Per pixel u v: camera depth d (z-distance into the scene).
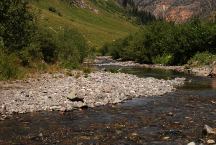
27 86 32.28
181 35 85.62
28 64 44.22
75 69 53.88
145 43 99.00
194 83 42.38
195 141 17.25
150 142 17.14
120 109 25.03
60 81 36.41
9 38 43.00
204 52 78.38
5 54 39.06
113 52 126.44
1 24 42.41
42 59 50.34
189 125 20.41
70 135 18.27
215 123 20.86
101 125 20.36
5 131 18.83
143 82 39.72
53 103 25.41
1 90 29.52
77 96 26.53
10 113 22.66
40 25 52.66
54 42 53.75
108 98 28.61
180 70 67.31
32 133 18.53
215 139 17.53
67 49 59.69
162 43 92.19
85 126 20.09
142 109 25.17
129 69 70.00
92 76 42.72
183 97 30.84
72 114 23.12
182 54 83.56
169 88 36.59
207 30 80.38
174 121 21.41
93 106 25.80
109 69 66.81
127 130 19.33
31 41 46.34
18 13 43.91
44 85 33.12
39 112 23.34
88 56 81.94
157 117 22.52
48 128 19.55
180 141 17.27
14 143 16.88
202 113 23.80
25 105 24.44
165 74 56.56
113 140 17.47
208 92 34.19
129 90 33.06
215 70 52.62
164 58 89.31
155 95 31.86
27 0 45.03
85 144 16.80
